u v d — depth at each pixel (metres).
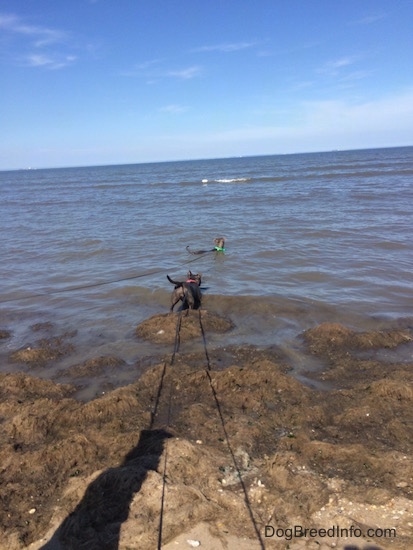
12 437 6.25
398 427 6.03
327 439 5.93
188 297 10.66
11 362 9.03
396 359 8.38
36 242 21.23
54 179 107.62
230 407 6.77
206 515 4.71
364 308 10.90
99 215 30.12
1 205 41.84
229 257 16.28
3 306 12.37
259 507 4.82
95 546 4.40
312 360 8.48
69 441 5.83
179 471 5.30
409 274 13.30
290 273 13.96
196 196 40.03
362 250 16.27
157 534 4.49
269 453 5.68
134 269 15.41
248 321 10.48
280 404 6.82
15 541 4.50
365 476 5.17
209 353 8.85
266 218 24.48
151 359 8.70
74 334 10.23
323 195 34.47
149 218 27.30
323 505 4.79
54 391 7.59
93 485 5.07
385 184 40.62
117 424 6.32
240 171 86.62
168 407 6.86
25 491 5.14
